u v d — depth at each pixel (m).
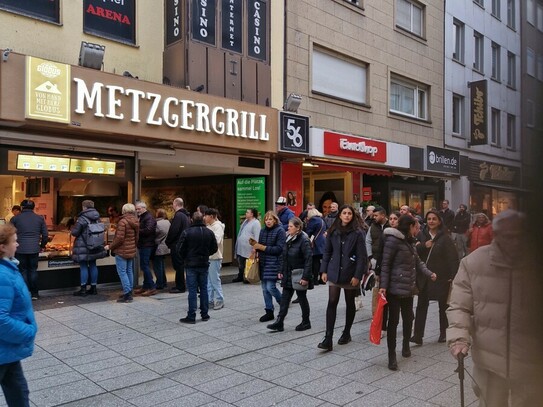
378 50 15.73
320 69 13.91
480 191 19.42
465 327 3.00
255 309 8.03
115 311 7.72
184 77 10.08
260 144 11.13
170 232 9.11
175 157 10.62
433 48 18.36
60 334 6.45
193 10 10.20
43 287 8.82
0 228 3.29
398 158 15.99
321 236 10.53
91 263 8.95
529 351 2.81
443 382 4.79
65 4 8.96
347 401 4.33
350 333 6.65
